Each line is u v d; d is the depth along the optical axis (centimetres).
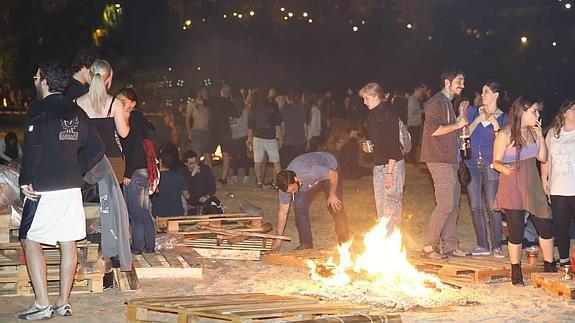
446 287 884
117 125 895
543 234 935
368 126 1026
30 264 759
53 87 759
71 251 772
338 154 2033
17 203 862
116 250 854
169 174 1197
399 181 1018
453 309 794
